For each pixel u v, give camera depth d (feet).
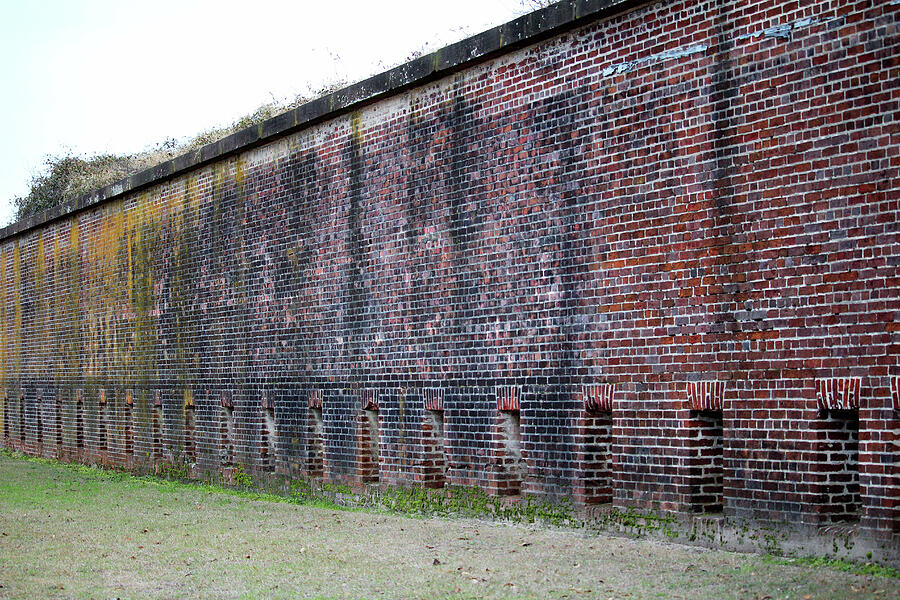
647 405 31.91
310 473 48.16
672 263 31.27
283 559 31.50
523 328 36.47
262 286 51.78
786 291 28.17
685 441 30.73
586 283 34.06
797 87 28.12
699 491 30.78
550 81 35.68
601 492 34.27
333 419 46.39
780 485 28.19
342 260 46.03
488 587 26.55
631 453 32.42
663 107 31.73
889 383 25.75
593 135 33.99
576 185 34.55
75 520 41.29
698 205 30.58
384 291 43.39
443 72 39.96
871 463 26.09
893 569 25.40
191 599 26.21
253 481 52.03
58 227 76.89
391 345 42.93
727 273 29.73
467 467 38.88
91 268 71.10
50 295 78.23
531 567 28.81
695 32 30.86
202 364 56.95
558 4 34.71
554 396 35.17
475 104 38.91
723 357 29.73
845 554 26.53
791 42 28.30
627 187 32.78
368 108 44.65
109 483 58.18
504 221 37.40
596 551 30.40
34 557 32.55
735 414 29.35
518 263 36.76
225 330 54.85
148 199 63.26
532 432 35.99
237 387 53.67
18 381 84.79
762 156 28.91
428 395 40.86
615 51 33.35
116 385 67.05
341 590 26.78
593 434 34.19
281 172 50.52
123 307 66.33
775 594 24.04
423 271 41.27
